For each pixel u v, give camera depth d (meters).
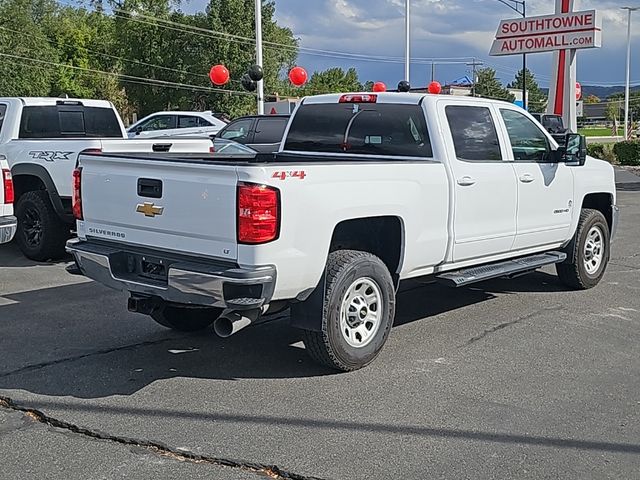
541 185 7.32
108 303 7.59
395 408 4.86
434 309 7.46
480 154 6.70
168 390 5.17
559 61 22.30
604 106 114.69
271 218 4.75
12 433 4.45
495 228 6.79
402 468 4.02
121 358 5.86
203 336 6.48
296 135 7.27
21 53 57.22
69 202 9.53
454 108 6.55
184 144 8.36
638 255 10.66
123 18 57.84
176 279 4.97
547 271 9.39
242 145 12.23
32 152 9.65
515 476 3.95
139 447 4.27
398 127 6.56
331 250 5.73
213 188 4.86
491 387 5.27
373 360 5.80
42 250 9.78
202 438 4.38
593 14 21.25
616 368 5.71
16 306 7.45
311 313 5.30
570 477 3.95
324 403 4.94
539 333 6.63
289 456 4.15
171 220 5.12
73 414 4.73
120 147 7.68
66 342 6.27
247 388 5.21
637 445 4.35
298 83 19.22
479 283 8.68
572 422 4.67
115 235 5.53
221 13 54.94
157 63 56.41
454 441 4.37
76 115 10.84
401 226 5.79
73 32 72.81
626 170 30.08
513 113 7.21
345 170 5.25
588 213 8.23
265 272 4.77
